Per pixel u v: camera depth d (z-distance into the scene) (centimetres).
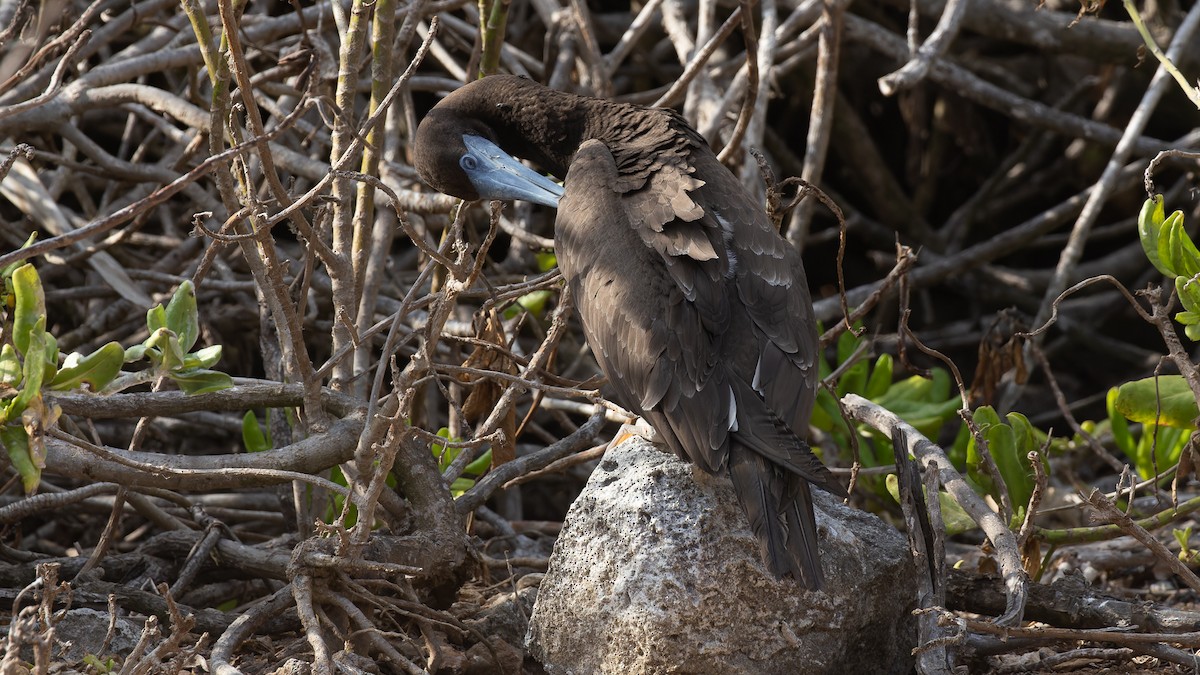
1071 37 1625
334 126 980
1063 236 1814
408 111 1305
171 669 725
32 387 731
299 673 769
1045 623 891
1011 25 1630
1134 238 1938
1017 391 1371
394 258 1662
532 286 939
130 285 1239
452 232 920
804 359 833
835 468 1159
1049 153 1958
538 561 1026
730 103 1337
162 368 796
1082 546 1155
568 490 1518
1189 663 787
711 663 766
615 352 835
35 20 1166
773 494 758
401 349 1288
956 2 1216
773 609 773
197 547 961
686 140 939
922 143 1888
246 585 1006
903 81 1174
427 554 877
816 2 1473
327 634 834
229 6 782
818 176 1319
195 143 1216
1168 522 1008
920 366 1817
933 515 826
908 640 848
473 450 1047
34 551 1232
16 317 754
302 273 1092
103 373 773
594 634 786
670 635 762
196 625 894
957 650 814
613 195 891
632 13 1762
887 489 1126
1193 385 841
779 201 955
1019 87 1864
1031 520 877
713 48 1147
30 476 742
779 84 1806
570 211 897
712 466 770
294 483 957
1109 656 814
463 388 1163
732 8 1755
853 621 797
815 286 1991
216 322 1374
